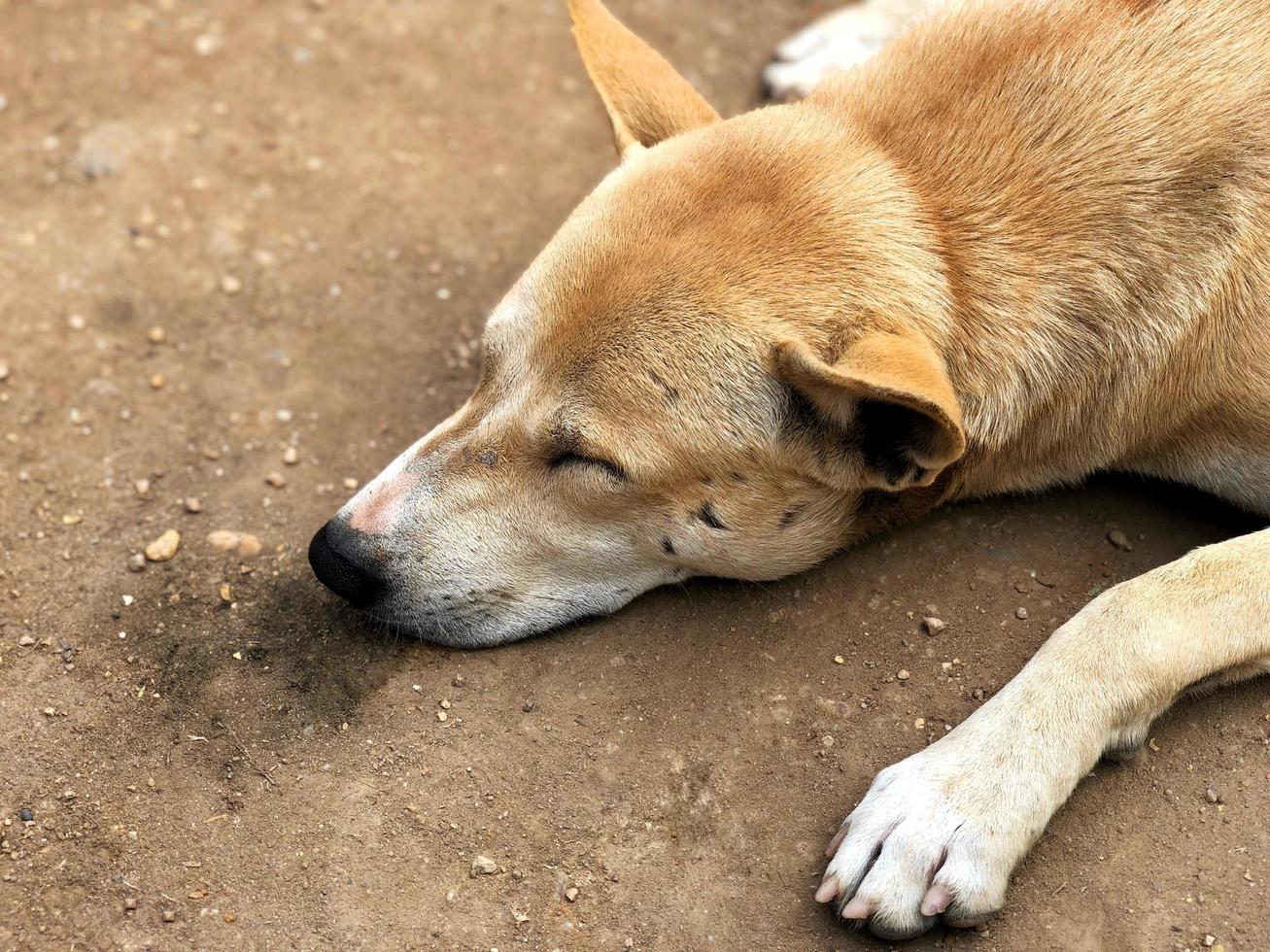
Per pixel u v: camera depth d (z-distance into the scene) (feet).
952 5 2.65
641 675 2.56
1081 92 2.54
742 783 2.48
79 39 3.42
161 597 2.65
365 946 2.37
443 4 3.58
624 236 2.48
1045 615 2.60
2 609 2.63
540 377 2.49
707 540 2.54
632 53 2.70
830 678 2.55
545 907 2.40
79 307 3.00
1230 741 2.50
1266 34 2.54
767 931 2.38
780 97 3.38
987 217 2.51
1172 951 2.36
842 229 2.47
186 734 2.52
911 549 2.66
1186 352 2.53
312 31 3.49
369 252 3.13
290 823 2.45
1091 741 2.42
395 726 2.53
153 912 2.39
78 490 2.77
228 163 3.24
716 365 2.44
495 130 3.35
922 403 2.30
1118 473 2.73
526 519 2.55
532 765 2.49
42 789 2.47
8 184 3.17
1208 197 2.51
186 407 2.88
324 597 2.65
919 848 2.36
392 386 2.93
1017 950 2.37
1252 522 2.68
